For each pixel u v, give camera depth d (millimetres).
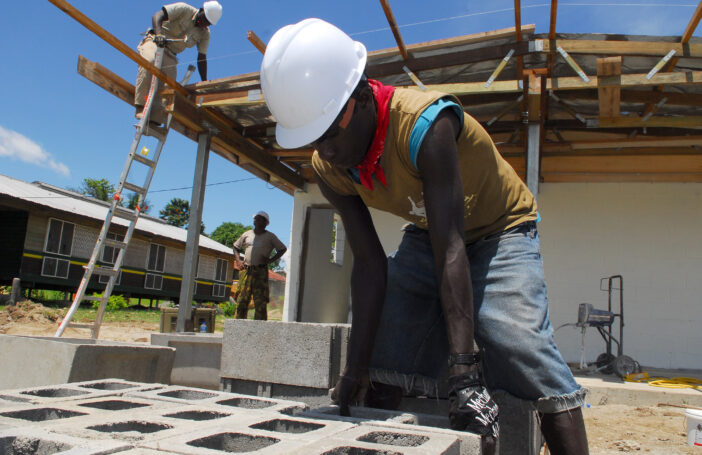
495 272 1970
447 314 1651
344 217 2221
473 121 1925
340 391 2014
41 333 9570
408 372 2170
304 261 9078
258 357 2900
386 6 4508
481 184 1988
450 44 5250
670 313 7539
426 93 1760
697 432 3314
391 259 2357
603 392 5199
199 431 1340
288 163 8609
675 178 7699
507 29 5008
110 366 2926
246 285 7637
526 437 2254
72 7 4504
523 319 1838
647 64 5379
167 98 5980
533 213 2168
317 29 1801
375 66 5598
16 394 1805
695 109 5891
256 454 1136
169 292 23516
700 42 4844
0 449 1158
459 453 1374
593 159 7617
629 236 7812
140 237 21734
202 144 6656
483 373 1985
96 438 1229
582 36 5094
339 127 1758
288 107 1758
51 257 17656
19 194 16750
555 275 7938
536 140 5594
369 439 1429
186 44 6227
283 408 1796
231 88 6145
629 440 3477
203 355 4180
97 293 19969
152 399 1833
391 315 2189
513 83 5191
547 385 1784
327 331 2768
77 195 22172
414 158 1724
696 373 6992
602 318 6527
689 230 7637
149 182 6090
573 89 5652
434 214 1674
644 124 5785
